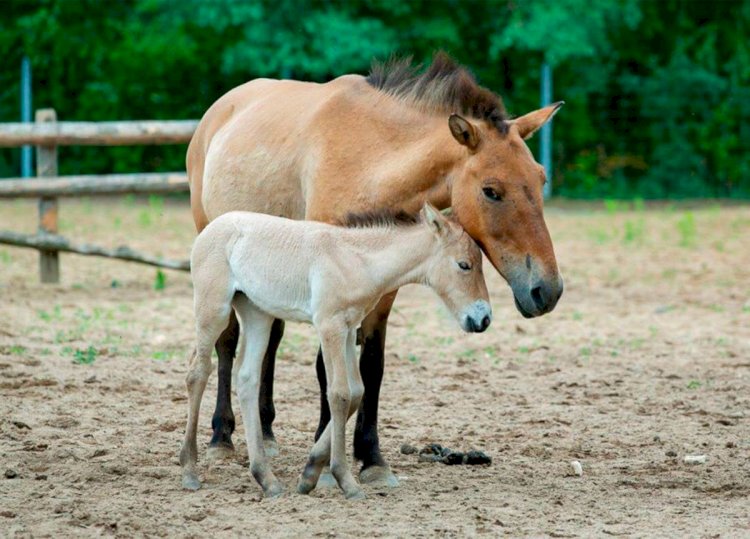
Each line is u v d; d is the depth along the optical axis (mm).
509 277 8648
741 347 15328
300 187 9938
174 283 20359
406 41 35812
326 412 9438
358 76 10219
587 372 13750
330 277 8312
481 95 9156
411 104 9438
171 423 10922
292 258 8422
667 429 11070
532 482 9172
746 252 25391
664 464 9758
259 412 9641
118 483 8891
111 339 14930
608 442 10570
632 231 28344
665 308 18359
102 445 10062
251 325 8891
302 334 15969
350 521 7922
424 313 17875
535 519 8023
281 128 10242
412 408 11906
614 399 12352
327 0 34906
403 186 9148
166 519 7934
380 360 9344
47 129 19500
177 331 15742
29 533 7574
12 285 19406
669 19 40188
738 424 11297
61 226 28391
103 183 19719
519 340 15797
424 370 13789
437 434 10836
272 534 7617
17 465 9258
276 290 8492
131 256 19453
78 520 7871
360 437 9281
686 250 25719
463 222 8867
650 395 12547
